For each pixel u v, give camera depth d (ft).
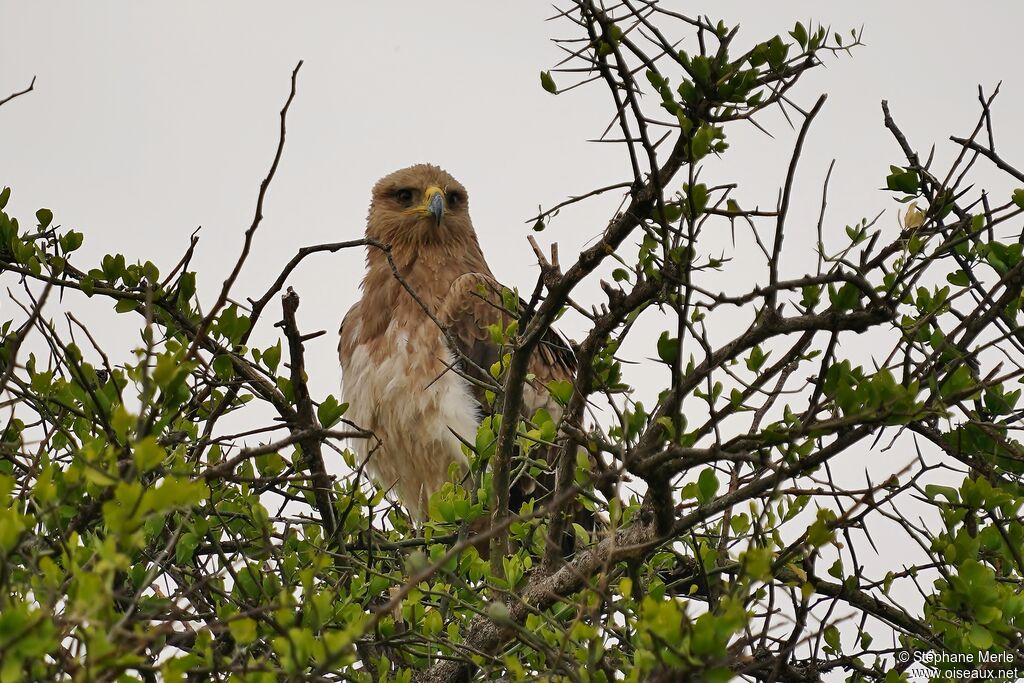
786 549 23.59
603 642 25.32
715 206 24.99
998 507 30.86
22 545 23.89
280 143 24.48
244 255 24.57
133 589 27.48
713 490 24.94
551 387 31.04
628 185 27.45
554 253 29.94
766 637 24.23
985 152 31.81
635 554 25.86
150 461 20.30
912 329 26.66
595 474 30.78
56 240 33.81
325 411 29.53
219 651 26.32
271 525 28.55
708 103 26.04
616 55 26.17
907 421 24.57
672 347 25.22
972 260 32.35
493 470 33.06
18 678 18.67
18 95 32.04
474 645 30.58
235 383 29.07
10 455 31.04
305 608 24.08
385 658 30.50
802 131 23.38
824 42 26.04
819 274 24.99
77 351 28.55
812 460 25.09
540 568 30.94
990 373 26.43
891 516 28.66
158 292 30.32
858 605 31.96
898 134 33.32
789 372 28.50
